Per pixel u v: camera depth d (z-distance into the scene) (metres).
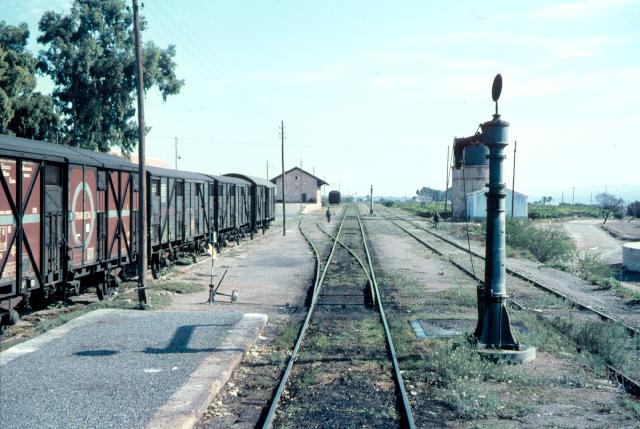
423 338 10.47
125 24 39.88
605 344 9.70
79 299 14.79
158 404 6.85
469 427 6.45
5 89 31.78
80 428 6.11
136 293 15.58
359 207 120.06
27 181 10.68
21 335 10.70
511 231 33.50
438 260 24.64
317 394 7.58
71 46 37.28
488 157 9.53
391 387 7.84
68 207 12.30
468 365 8.53
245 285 17.66
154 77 39.88
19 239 10.31
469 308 13.53
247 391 7.85
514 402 7.25
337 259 24.77
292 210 84.25
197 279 18.80
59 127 37.19
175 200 20.81
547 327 11.28
